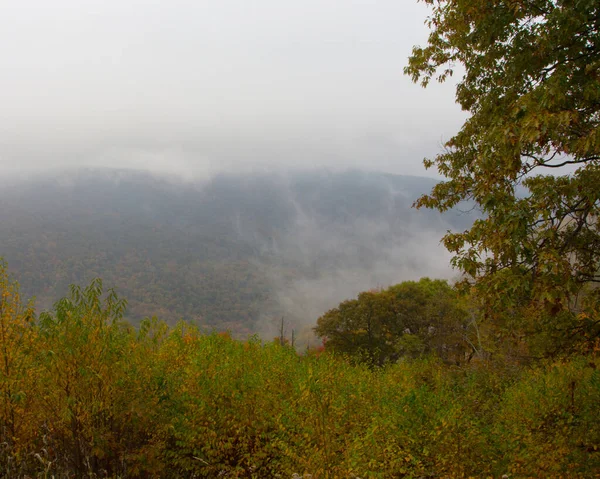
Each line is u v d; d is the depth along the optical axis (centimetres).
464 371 1226
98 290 506
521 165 548
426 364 1083
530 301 560
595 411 607
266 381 674
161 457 542
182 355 694
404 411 544
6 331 499
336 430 518
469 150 702
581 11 486
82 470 482
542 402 657
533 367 909
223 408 603
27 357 498
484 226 520
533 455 512
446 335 2830
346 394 592
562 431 566
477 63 682
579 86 522
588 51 532
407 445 498
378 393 671
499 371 1128
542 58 545
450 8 676
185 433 554
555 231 496
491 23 588
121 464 498
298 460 502
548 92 462
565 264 455
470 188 683
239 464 582
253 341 917
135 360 545
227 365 674
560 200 486
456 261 556
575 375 716
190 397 583
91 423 495
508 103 590
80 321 484
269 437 583
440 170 756
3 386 486
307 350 934
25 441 504
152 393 536
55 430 500
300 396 554
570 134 502
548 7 550
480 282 543
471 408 746
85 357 485
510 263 499
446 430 496
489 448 520
